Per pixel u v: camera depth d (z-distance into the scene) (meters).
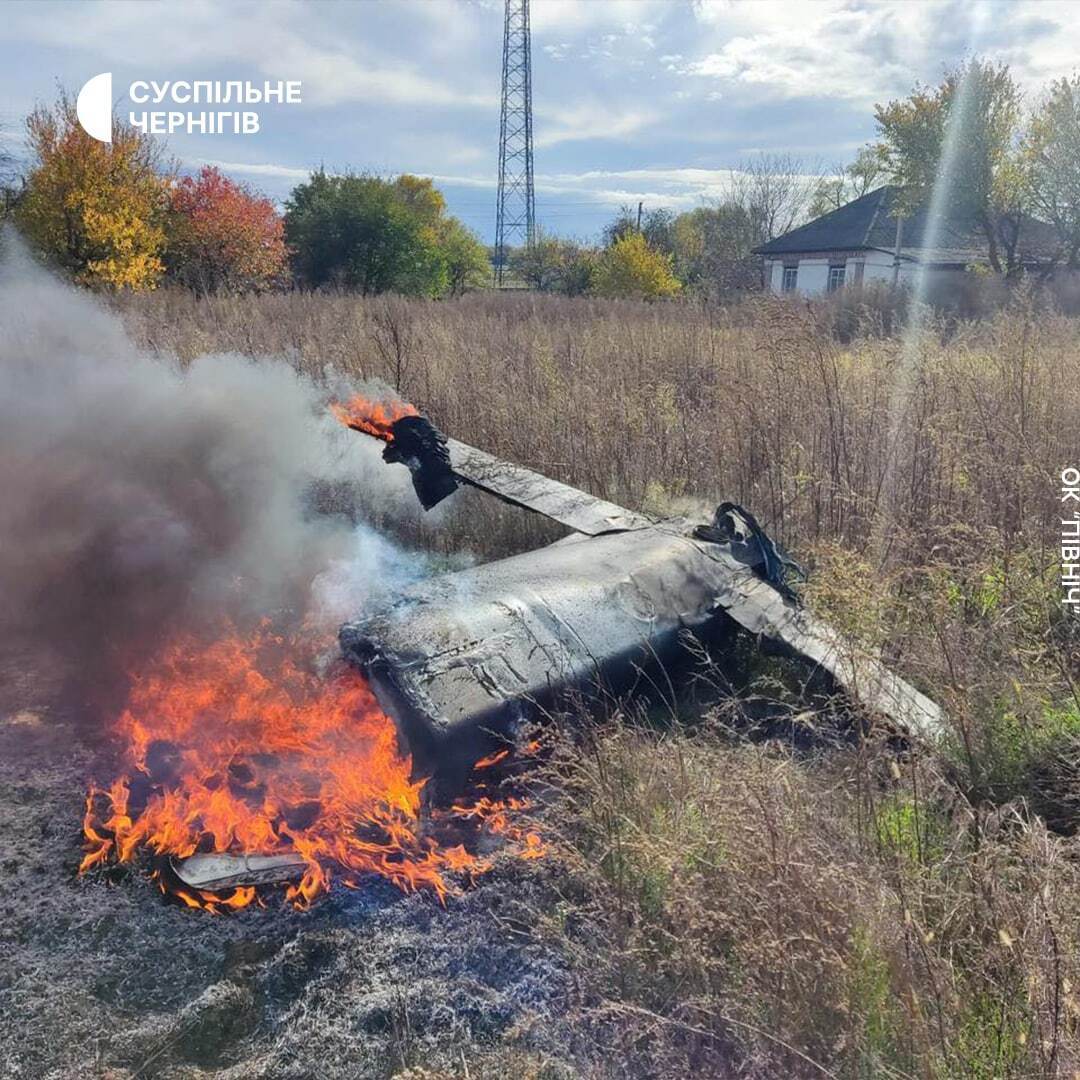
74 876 3.14
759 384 7.07
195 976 2.75
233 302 14.87
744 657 4.12
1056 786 3.35
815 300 17.22
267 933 2.90
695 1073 2.34
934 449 5.55
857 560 4.38
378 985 2.69
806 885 2.46
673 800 3.08
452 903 2.99
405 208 33.25
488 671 3.16
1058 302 15.61
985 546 4.67
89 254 18.92
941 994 2.30
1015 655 3.83
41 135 18.59
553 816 3.13
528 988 2.67
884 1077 2.21
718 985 2.53
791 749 3.48
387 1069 2.44
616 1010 2.45
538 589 3.61
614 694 3.52
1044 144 25.89
